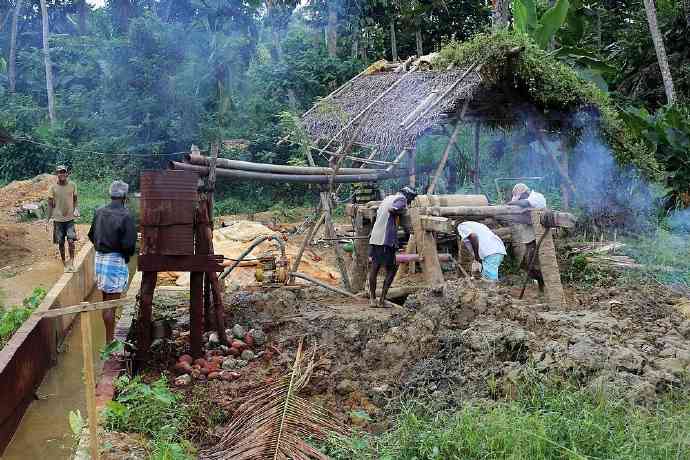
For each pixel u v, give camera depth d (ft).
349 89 49.16
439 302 25.95
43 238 55.36
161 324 26.53
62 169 42.37
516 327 23.11
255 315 28.78
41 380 29.48
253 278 39.91
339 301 32.40
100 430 19.17
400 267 36.70
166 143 79.87
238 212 73.20
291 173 33.83
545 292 31.45
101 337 36.24
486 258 31.89
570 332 23.24
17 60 124.06
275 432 18.75
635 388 19.03
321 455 17.87
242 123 80.38
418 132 37.76
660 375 20.10
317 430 19.27
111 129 83.25
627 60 73.87
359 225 35.42
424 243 32.19
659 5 71.82
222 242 46.78
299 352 24.80
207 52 80.28
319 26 96.68
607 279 34.71
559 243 39.52
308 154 40.42
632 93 72.74
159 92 79.46
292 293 31.24
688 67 68.54
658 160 50.75
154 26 79.20
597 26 82.33
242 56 84.43
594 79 57.72
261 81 81.61
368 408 21.54
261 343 26.71
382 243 29.91
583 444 16.48
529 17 55.88
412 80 44.04
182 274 40.06
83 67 93.56
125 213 29.60
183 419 20.88
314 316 28.09
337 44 90.27
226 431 20.20
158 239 24.72
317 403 21.86
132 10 92.84
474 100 46.01
